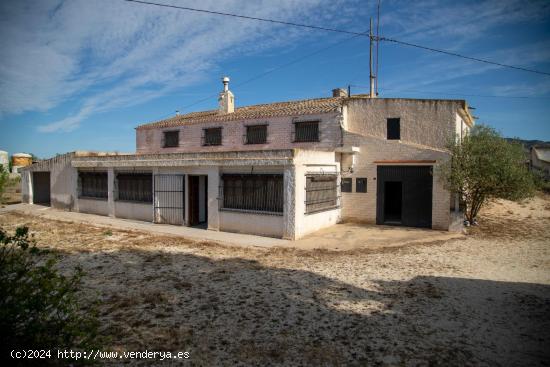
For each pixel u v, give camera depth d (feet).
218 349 15.75
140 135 76.69
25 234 13.33
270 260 30.86
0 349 11.00
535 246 35.73
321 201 45.27
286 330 17.57
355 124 53.67
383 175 47.73
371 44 59.88
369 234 41.73
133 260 30.63
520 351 15.61
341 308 20.29
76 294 22.18
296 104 65.41
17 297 11.44
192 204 49.11
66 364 13.43
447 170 42.55
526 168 43.78
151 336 16.85
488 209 57.16
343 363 14.66
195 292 22.76
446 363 14.65
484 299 21.58
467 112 52.03
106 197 59.36
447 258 31.27
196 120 67.36
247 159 41.52
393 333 17.24
